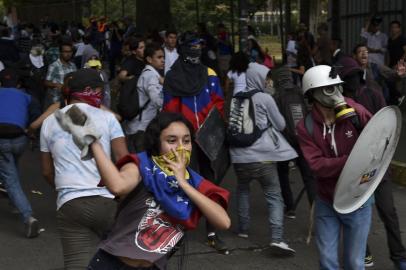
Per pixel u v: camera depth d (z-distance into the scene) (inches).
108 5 2257.6
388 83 478.9
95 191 187.2
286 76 275.7
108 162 128.4
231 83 406.3
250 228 291.4
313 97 185.6
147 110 285.1
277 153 254.2
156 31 584.1
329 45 424.2
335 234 191.0
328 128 186.9
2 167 274.2
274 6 1987.0
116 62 1010.7
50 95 394.9
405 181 357.7
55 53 477.4
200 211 137.7
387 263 251.8
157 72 287.6
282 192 300.8
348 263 193.3
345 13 820.0
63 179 187.9
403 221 300.0
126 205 139.5
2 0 1929.1
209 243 262.2
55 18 1942.7
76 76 193.6
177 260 253.4
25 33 1147.9
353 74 229.6
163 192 136.4
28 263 255.3
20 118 269.0
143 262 137.9
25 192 355.9
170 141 138.2
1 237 281.9
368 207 189.9
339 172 183.0
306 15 1143.0
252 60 467.5
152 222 137.9
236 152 258.1
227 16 1662.2
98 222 187.2
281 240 254.8
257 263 251.8
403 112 509.7
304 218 305.0
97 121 191.2
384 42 578.2
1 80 273.6
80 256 187.3
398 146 422.3
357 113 186.7
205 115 258.7
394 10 643.5
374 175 185.9
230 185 370.0
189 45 258.8
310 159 186.9
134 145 285.7
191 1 1875.0
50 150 192.5
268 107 254.7
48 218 310.2
